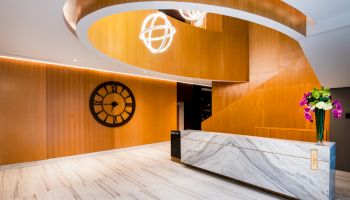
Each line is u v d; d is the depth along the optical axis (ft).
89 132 23.79
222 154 16.06
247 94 25.58
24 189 14.37
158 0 7.79
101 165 20.10
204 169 17.58
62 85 21.94
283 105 22.49
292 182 12.11
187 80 30.50
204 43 23.85
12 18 9.93
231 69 25.59
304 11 9.98
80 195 13.44
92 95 23.95
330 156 10.91
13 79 19.06
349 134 17.16
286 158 12.41
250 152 14.20
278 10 10.56
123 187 14.69
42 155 20.49
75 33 11.72
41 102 20.54
